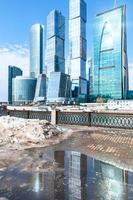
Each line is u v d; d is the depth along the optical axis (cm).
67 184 566
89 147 977
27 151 917
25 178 606
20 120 1423
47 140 1138
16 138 1140
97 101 16525
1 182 577
